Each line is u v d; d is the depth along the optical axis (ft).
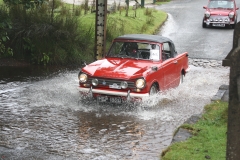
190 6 113.50
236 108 9.76
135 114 29.22
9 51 46.68
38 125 26.09
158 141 23.65
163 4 118.11
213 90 37.55
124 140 23.73
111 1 107.96
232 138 9.91
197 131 22.77
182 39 68.13
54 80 39.86
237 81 9.58
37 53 47.16
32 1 41.70
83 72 31.50
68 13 59.00
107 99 30.86
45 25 47.70
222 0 85.15
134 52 34.60
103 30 43.21
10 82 38.32
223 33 75.61
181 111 30.19
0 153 21.15
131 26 67.05
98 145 22.79
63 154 21.29
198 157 18.94
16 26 47.60
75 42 49.21
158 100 32.63
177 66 37.68
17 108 29.81
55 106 30.66
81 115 28.63
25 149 21.88
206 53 57.88
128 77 30.12
